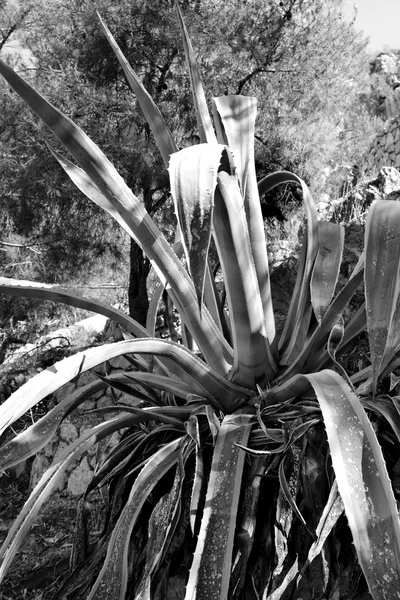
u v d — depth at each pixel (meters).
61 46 9.07
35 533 5.59
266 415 3.18
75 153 2.92
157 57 8.94
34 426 3.24
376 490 2.46
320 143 9.50
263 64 9.01
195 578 2.62
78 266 9.63
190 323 3.29
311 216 3.58
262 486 3.09
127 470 3.51
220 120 3.82
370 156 16.86
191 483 3.20
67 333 9.34
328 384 2.87
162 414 3.32
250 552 2.92
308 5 9.34
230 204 2.91
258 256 3.60
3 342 10.23
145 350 3.07
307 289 3.47
